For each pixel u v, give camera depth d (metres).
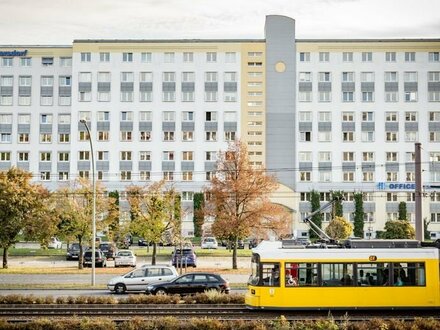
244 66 101.94
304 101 101.50
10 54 104.38
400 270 33.00
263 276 32.78
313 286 32.66
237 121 101.69
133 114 101.62
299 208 100.62
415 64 101.38
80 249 59.06
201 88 101.75
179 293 38.34
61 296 38.91
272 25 102.12
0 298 35.44
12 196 57.47
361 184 100.56
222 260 68.00
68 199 58.34
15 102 104.44
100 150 101.38
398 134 101.00
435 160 100.62
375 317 31.67
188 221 99.69
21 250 78.00
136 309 33.59
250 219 58.28
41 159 104.12
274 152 101.31
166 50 101.94
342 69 101.56
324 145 101.12
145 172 101.25
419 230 42.62
